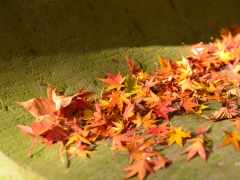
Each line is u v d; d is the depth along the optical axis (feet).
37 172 3.07
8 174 3.22
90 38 4.08
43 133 3.33
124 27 4.36
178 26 4.91
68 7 4.02
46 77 3.74
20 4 3.75
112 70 4.07
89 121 3.55
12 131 3.42
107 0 4.33
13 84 3.59
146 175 2.98
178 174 2.96
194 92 3.87
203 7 5.74
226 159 3.04
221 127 3.43
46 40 3.83
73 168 3.09
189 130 3.36
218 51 4.57
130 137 3.34
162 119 3.68
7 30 3.66
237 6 6.70
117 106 3.68
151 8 4.69
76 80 3.85
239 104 3.75
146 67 4.28
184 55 4.61
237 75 4.14
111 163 3.11
